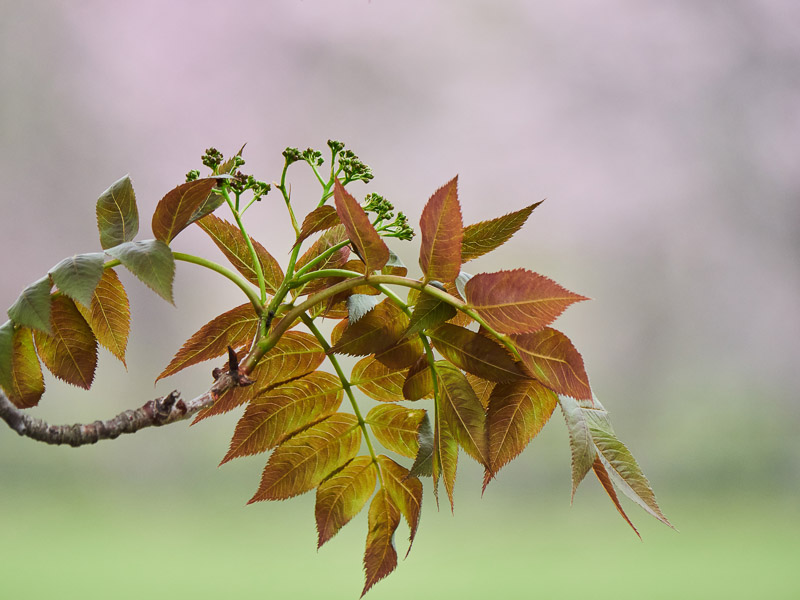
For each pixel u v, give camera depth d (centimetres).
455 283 134
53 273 131
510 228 134
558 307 130
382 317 134
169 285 130
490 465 132
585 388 130
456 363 133
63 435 128
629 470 132
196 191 132
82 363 134
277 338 133
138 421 130
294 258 134
